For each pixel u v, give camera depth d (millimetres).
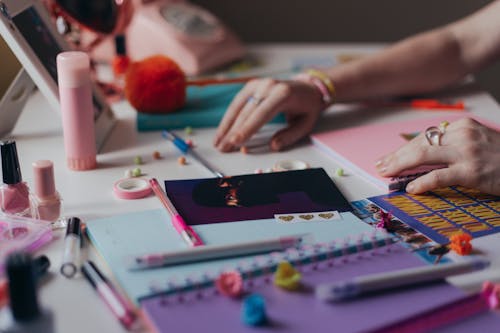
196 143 915
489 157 743
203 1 1768
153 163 842
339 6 1799
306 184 762
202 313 511
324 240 629
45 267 577
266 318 507
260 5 1788
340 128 970
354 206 724
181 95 989
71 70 773
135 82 970
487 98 1118
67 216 691
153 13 1249
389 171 775
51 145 896
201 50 1223
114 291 541
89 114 800
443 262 600
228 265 580
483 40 1119
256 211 693
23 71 909
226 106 1021
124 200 730
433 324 516
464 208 722
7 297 525
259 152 887
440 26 1819
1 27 805
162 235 639
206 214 683
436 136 771
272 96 907
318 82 1000
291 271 553
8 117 920
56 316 518
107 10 1010
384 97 1113
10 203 677
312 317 510
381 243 623
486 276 586
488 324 518
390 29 1826
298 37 1829
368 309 521
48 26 921
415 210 715
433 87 1125
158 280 552
